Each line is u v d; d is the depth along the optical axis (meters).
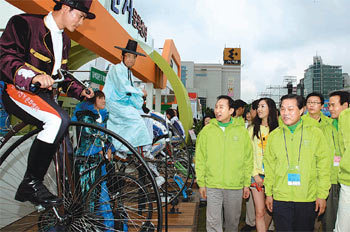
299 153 2.38
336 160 2.99
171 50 11.91
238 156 2.69
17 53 1.80
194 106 19.23
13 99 1.86
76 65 7.52
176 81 9.27
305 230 2.37
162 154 4.13
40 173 1.85
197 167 2.83
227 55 108.00
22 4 3.27
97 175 2.89
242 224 3.95
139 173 3.04
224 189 2.71
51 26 1.93
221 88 106.69
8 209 2.87
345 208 2.38
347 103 3.02
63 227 1.99
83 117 2.77
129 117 2.90
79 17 1.96
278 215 2.41
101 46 4.91
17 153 3.04
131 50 3.01
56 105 1.86
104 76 6.06
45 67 1.94
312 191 2.35
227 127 2.77
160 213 1.89
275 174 2.45
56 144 1.82
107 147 2.98
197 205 4.39
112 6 5.61
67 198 2.03
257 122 3.11
